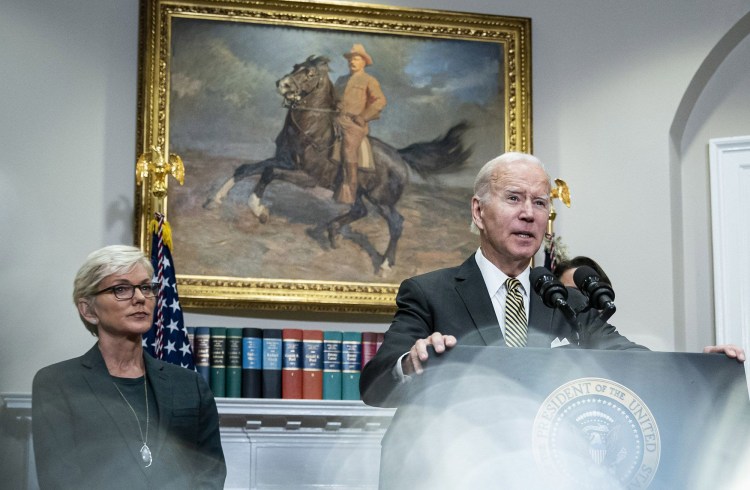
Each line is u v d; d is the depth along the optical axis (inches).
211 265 233.1
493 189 118.0
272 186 239.5
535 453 84.4
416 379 88.3
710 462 86.4
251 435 222.7
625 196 251.8
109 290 141.7
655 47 257.3
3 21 233.1
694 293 254.2
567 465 84.4
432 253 244.2
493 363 87.1
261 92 243.1
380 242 242.1
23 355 220.4
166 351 207.8
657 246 249.8
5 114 229.6
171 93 238.1
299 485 223.5
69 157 231.6
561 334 114.4
